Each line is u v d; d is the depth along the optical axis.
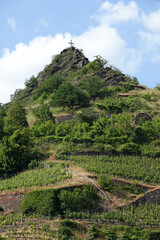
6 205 39.38
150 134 54.69
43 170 46.00
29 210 36.97
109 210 37.00
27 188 40.50
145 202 38.47
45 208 35.97
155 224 34.75
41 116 64.81
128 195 39.34
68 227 33.53
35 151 52.53
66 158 49.09
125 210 37.09
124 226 33.94
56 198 36.88
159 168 45.09
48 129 59.06
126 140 53.09
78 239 32.38
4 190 41.88
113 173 42.97
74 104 70.12
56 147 53.25
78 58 115.31
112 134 54.50
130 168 44.38
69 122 62.56
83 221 34.94
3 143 49.91
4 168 47.75
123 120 56.81
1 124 61.72
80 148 51.22
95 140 53.06
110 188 39.69
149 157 48.75
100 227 34.16
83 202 36.97
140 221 35.28
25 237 32.62
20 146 50.09
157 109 63.94
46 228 33.59
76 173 43.06
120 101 65.62
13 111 65.00
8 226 35.12
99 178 40.56
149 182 41.88
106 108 64.12
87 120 61.03
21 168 49.09
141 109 63.09
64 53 124.81
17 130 51.62
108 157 48.44
